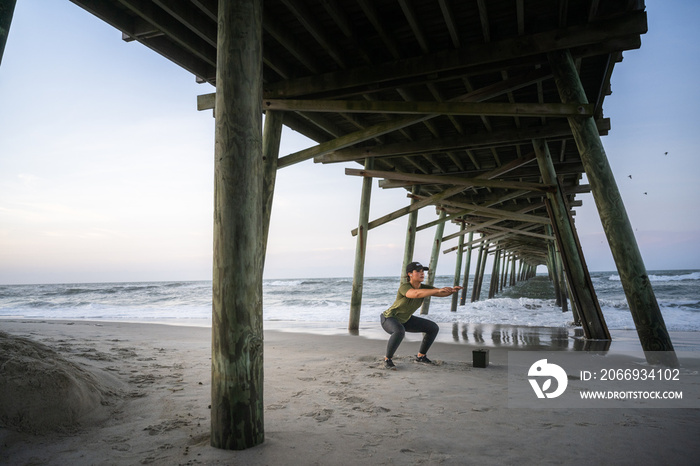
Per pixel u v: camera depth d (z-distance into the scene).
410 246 12.52
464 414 3.21
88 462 2.29
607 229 5.78
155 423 2.94
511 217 10.92
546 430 2.85
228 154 2.50
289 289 40.59
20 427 2.57
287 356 6.12
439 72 6.40
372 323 12.78
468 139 9.62
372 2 5.70
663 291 28.28
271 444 2.56
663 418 3.13
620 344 7.63
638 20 5.49
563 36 5.75
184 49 6.87
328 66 7.02
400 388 4.04
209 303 26.69
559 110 5.65
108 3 5.61
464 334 9.32
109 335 8.80
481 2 5.30
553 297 29.70
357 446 2.54
